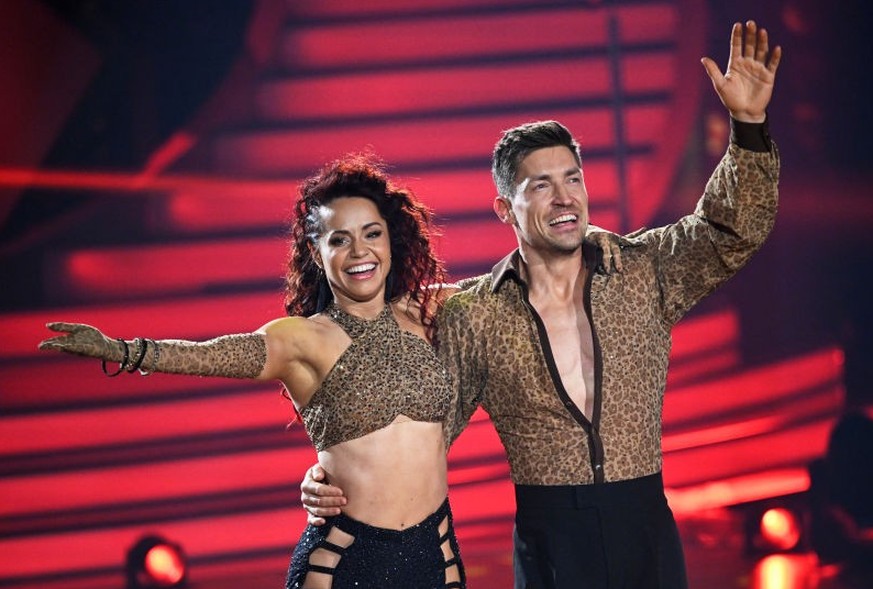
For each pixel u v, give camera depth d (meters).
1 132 27.16
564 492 12.43
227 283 27.80
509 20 27.84
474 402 13.02
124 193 27.58
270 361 11.77
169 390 27.95
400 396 12.05
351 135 27.77
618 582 12.30
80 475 27.69
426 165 28.03
